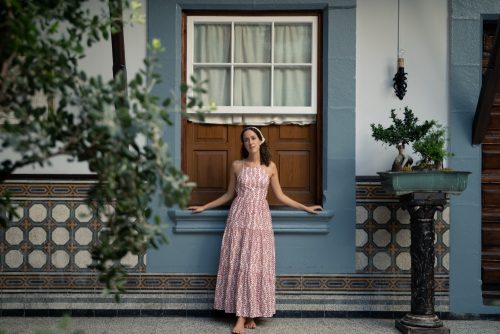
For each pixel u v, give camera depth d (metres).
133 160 2.97
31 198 5.43
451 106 5.49
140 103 2.84
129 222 3.18
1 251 5.46
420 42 5.53
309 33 5.67
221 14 5.63
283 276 5.47
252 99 5.69
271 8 5.55
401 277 5.46
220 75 5.69
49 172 5.45
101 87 2.86
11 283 5.46
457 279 5.46
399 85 5.44
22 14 2.81
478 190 5.46
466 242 5.46
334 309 5.46
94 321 5.30
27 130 2.89
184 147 5.62
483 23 5.66
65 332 4.88
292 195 5.65
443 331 4.84
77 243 5.44
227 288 5.07
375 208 5.47
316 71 5.62
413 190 4.84
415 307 4.93
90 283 5.46
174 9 5.49
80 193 5.43
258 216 5.09
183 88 2.96
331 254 5.46
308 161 5.66
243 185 5.15
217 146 5.66
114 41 5.02
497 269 5.61
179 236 5.48
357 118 5.51
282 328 5.11
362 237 5.47
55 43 3.10
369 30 5.54
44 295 5.46
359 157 5.49
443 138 5.24
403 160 5.09
